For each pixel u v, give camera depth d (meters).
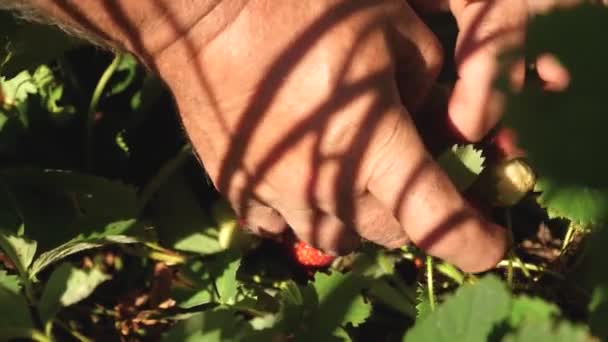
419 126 0.41
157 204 0.47
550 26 0.19
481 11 0.37
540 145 0.19
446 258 0.36
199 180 0.47
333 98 0.33
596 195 0.22
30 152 0.48
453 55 0.45
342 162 0.34
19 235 0.41
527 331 0.22
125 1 0.32
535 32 0.19
